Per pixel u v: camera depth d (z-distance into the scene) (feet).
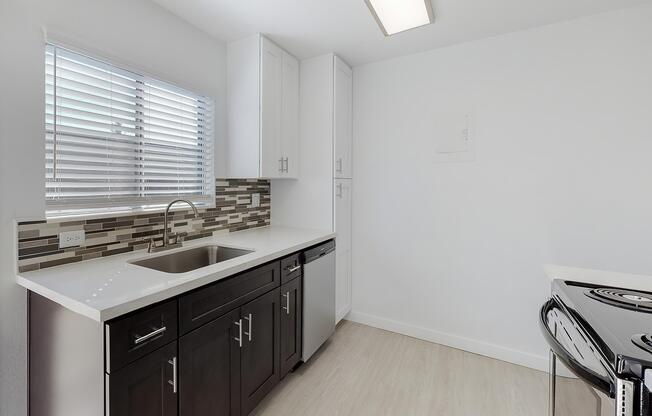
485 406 5.81
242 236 7.48
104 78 5.17
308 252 6.95
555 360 3.31
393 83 8.45
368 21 6.56
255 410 5.67
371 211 8.93
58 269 4.52
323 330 7.61
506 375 6.76
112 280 4.07
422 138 8.13
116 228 5.42
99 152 5.18
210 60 7.17
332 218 8.23
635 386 1.96
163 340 3.81
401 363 7.22
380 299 8.91
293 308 6.56
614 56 6.10
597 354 2.31
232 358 4.91
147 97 5.89
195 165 7.00
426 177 8.12
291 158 8.27
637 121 5.97
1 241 4.10
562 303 3.32
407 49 7.88
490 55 7.23
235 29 6.91
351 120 9.04
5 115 4.07
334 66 8.07
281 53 7.76
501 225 7.29
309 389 6.28
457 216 7.78
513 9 6.08
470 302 7.72
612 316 2.69
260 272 5.51
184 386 4.09
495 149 7.26
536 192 6.88
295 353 6.66
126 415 3.40
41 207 4.41
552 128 6.67
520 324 7.17
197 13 6.28
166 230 5.90
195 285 4.18
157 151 6.13
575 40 6.41
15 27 4.11
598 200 6.33
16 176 4.19
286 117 8.02
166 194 6.35
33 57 4.28
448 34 7.09
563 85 6.55
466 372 6.87
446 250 7.95
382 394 6.14
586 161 6.40
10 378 4.18
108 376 3.23
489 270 7.47
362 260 9.12
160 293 3.71
